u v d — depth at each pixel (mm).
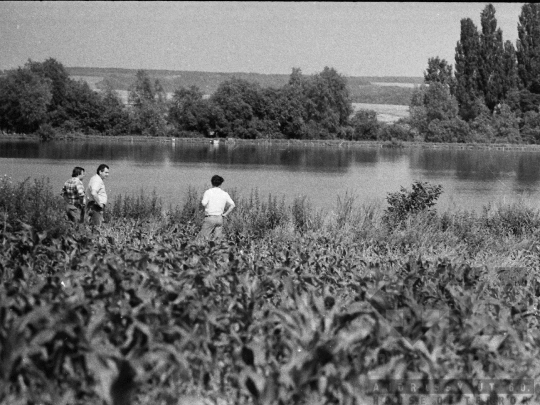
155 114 138750
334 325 6586
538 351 7293
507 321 7312
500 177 68125
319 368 5945
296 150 115375
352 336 6102
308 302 7379
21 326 5711
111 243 11703
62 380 6281
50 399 5910
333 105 144000
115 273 7719
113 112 135625
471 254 17078
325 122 142750
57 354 6082
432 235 18531
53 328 5891
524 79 137000
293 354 6129
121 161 76812
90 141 125312
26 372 5961
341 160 92375
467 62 137125
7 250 10453
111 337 6398
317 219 20906
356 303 7027
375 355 6434
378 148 128875
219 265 10195
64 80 133500
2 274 9234
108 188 45750
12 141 115375
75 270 8836
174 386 6625
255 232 19562
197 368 6848
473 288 9102
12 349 5652
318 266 10734
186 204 22578
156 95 155125
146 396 6543
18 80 121812
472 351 6844
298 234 17688
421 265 9867
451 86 145125
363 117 145750
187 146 119750
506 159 101375
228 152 103562
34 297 6719
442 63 150125
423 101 144375
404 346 6574
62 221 14969
